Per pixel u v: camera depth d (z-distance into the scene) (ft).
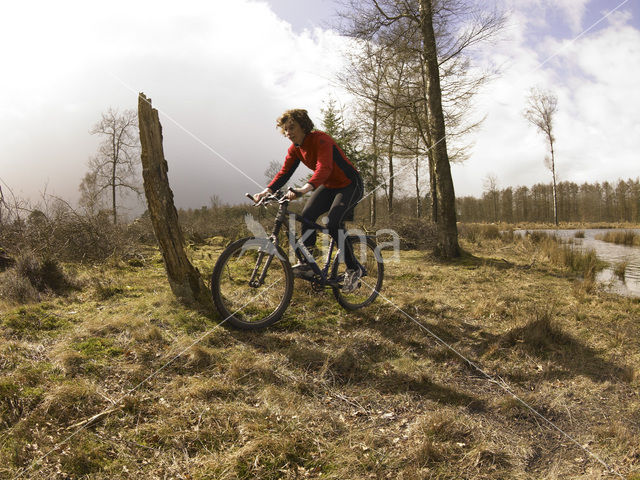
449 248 28.68
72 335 9.73
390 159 50.75
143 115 11.68
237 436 6.59
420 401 8.25
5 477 5.37
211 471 5.80
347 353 9.84
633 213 220.64
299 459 6.21
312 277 11.64
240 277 14.88
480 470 6.25
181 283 12.09
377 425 7.32
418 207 67.56
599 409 8.12
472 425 7.43
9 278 13.21
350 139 54.24
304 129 11.01
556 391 8.80
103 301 12.75
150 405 7.22
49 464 5.65
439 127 29.53
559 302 15.48
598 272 24.67
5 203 20.24
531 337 11.10
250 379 8.39
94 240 21.29
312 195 11.95
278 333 10.97
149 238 30.50
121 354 8.88
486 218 243.60
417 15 30.42
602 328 12.38
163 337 9.85
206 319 11.06
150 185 11.76
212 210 59.06
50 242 19.85
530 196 247.50
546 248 32.19
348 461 6.20
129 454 6.04
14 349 8.68
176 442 6.31
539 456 6.73
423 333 11.51
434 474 6.11
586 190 248.32
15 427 6.31
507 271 22.43
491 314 13.39
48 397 6.93
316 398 8.07
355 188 11.91
